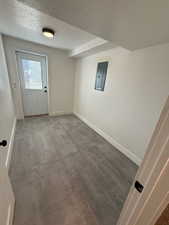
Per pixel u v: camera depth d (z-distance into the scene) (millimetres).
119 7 872
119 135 2248
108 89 2447
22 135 2479
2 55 2189
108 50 2330
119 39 1437
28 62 3094
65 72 3672
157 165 383
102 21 1091
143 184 445
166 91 1454
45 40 2564
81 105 3691
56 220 1014
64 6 911
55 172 1561
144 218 499
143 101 1740
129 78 1932
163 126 353
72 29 1880
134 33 1267
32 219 1006
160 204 445
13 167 1591
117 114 2260
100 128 2824
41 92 3553
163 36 1251
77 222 1016
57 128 2973
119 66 2107
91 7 902
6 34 2383
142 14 933
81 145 2301
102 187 1394
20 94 3107
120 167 1776
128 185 1454
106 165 1793
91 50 2473
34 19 1640
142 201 465
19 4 1308
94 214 1091
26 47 2826
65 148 2148
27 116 3533
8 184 954
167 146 347
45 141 2324
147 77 1650
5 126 1662
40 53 3061
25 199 1170
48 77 3420
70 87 3955
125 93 2037
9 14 1521
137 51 1747
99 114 2824
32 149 2029
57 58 3377
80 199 1221
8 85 2451
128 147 2059
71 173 1567
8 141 1752
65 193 1272
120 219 660
